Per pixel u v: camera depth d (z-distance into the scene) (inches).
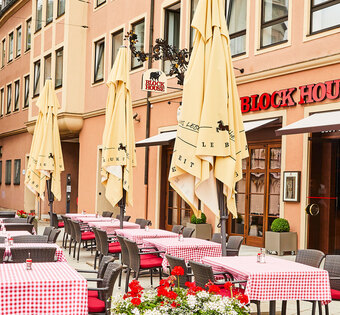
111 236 431.2
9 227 416.8
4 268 208.7
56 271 202.5
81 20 850.1
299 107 454.6
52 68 900.6
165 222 659.4
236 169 254.1
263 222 513.0
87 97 837.8
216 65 249.3
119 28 757.9
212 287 167.5
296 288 207.0
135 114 696.4
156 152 663.8
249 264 226.5
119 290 315.6
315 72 441.7
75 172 1027.3
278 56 482.6
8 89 1249.4
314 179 442.3
